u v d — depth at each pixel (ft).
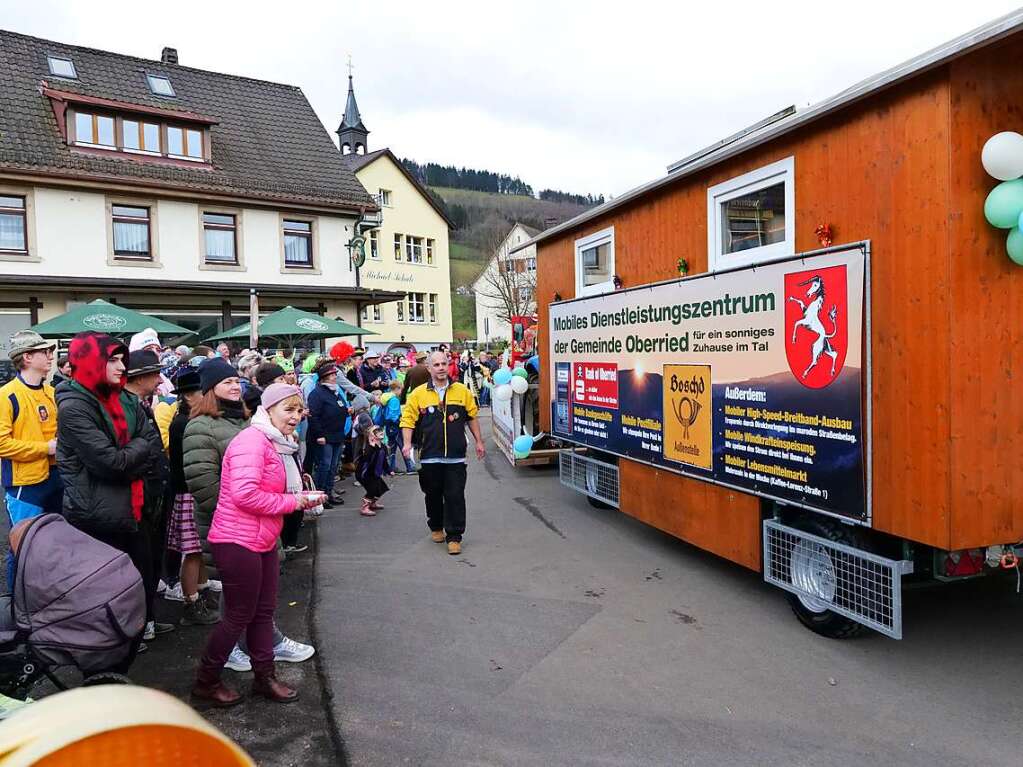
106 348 11.89
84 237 59.21
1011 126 11.89
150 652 14.24
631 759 10.50
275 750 10.75
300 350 69.10
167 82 75.36
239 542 11.64
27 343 13.94
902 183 12.32
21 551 9.96
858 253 12.96
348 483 33.68
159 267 63.16
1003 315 11.93
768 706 12.01
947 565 12.50
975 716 11.53
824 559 14.32
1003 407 12.00
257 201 68.33
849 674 13.14
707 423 17.56
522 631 15.52
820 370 13.92
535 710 12.01
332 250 74.43
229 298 67.10
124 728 2.95
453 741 11.05
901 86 12.26
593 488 24.93
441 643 14.92
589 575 19.35
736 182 16.74
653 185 19.56
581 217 24.49
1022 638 14.55
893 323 12.54
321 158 78.28
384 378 44.39
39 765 2.78
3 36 66.13
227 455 11.76
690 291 18.06
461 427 22.03
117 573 10.14
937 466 11.82
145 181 61.26
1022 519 12.30
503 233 185.78
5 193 56.18
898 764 10.23
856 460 13.15
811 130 14.34
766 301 15.33
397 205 115.34
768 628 15.44
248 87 81.66
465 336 193.67
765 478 15.53
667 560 20.61
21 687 9.77
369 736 11.19
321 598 17.76
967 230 11.64
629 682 13.01
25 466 13.76
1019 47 11.73
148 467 12.60
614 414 22.48
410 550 22.04
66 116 59.82
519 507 27.91
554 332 27.30
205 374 14.03
